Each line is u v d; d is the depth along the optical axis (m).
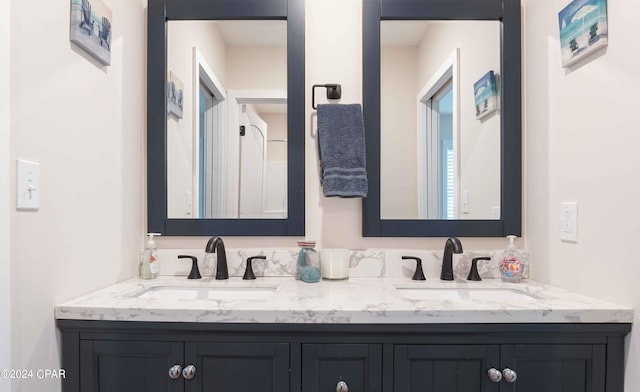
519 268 1.28
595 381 0.92
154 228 1.40
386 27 1.43
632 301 0.91
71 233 0.99
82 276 1.04
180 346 0.93
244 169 1.42
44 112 0.88
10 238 0.78
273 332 0.92
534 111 1.33
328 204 1.42
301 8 1.41
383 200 1.41
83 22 1.01
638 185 0.90
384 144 1.41
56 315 0.92
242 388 0.93
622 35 0.94
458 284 1.27
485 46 1.43
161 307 0.92
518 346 0.92
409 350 0.92
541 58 1.29
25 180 0.82
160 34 1.41
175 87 1.44
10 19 0.78
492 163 1.42
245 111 1.42
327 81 1.43
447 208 1.41
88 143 1.06
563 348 0.92
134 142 1.34
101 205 1.13
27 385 0.83
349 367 0.92
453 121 1.42
